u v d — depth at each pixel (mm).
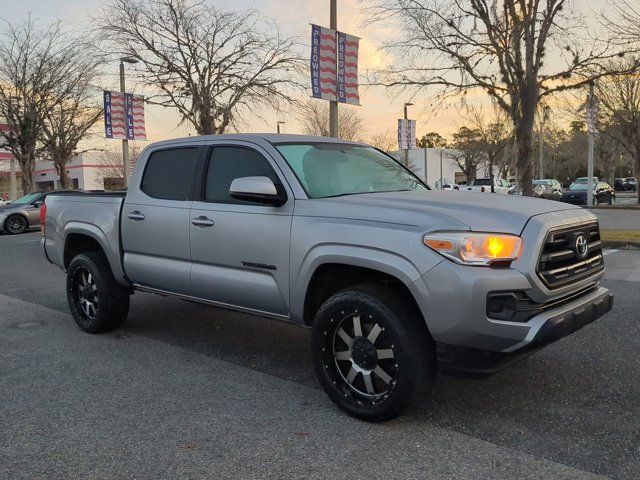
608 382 4199
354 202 3787
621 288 7391
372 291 3539
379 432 3479
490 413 3717
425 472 2998
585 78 12195
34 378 4539
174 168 4980
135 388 4297
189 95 20703
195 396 4117
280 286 4035
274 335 5734
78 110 26609
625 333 5355
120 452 3289
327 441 3373
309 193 4035
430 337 3449
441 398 3967
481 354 3232
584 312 3527
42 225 6539
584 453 3172
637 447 3227
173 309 6875
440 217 3365
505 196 4039
